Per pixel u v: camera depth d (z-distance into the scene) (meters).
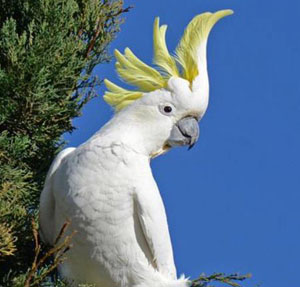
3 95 13.00
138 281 12.26
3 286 11.87
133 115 12.83
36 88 12.98
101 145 12.33
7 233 12.05
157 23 13.52
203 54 13.34
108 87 13.25
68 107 13.52
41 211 12.59
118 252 12.17
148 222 12.16
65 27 13.62
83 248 12.17
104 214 12.10
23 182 12.84
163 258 12.29
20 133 13.27
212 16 13.58
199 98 13.00
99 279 12.33
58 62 13.22
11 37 13.12
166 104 12.91
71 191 12.17
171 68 13.30
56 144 13.68
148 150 12.77
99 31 14.05
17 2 13.87
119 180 12.19
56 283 12.17
